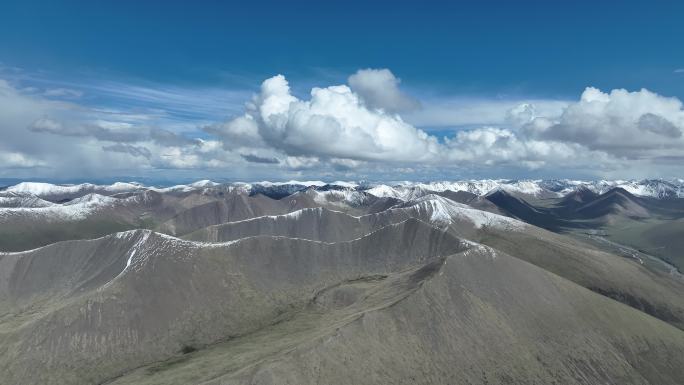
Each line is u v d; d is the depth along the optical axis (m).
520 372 144.75
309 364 124.44
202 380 132.12
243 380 116.12
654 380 155.12
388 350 137.62
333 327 152.25
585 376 149.62
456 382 135.62
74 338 160.50
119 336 167.25
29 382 145.38
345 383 123.38
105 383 148.75
